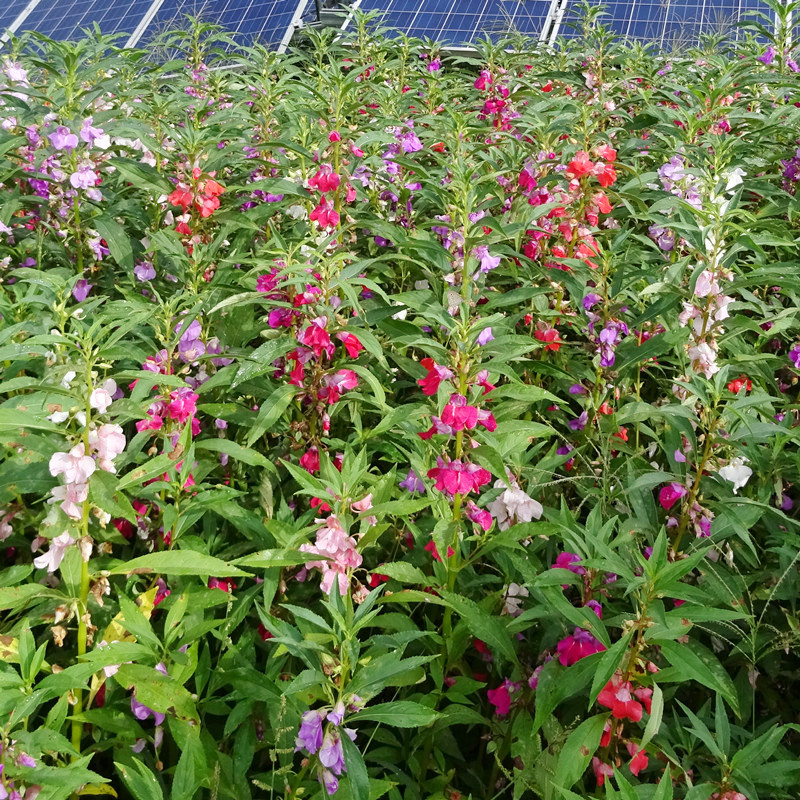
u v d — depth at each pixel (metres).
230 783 0.81
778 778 0.72
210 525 1.05
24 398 0.87
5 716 0.74
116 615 0.87
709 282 1.09
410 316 1.36
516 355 0.98
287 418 1.15
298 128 1.80
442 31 3.99
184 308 1.20
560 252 1.38
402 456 1.13
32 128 1.74
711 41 2.86
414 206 1.73
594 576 0.88
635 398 1.26
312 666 0.72
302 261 1.22
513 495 0.96
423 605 1.03
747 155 1.76
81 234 1.57
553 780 0.74
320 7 4.11
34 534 1.06
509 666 0.96
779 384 1.36
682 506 0.96
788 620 0.93
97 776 0.68
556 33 3.64
